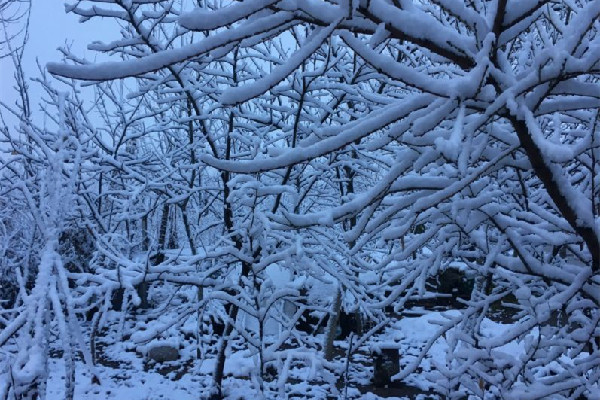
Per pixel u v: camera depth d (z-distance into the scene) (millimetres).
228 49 2082
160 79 6086
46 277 3447
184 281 5945
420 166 2377
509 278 3217
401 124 2129
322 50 6785
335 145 2033
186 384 7773
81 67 1484
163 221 10648
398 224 3369
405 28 1811
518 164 2566
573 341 3008
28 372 2887
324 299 9742
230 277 6488
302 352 5281
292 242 5824
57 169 3875
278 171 6391
